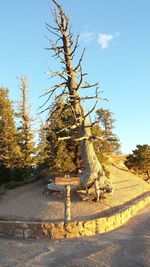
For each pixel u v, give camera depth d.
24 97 47.31
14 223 23.42
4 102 44.47
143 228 24.08
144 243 19.39
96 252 18.03
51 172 36.00
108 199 31.36
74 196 31.02
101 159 38.31
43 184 35.81
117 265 15.82
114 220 24.81
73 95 32.72
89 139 32.03
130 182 42.56
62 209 27.73
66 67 33.41
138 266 15.57
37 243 21.14
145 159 49.84
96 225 23.45
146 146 50.91
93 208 28.53
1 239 22.58
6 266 16.16
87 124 32.34
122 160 54.09
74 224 22.86
